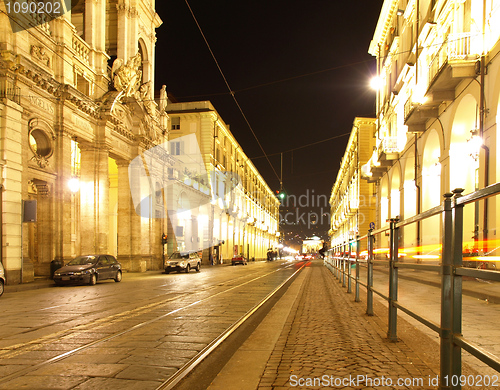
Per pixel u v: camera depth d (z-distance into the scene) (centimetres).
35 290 1531
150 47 3322
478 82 1427
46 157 1930
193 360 499
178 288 1501
